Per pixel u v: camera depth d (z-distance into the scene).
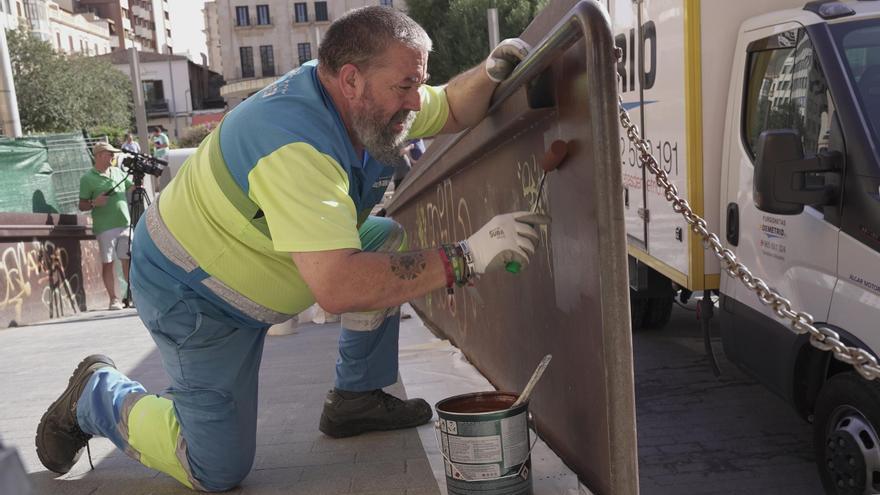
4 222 10.70
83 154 14.46
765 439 5.09
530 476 2.87
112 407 3.45
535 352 3.61
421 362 5.50
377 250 3.87
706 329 5.44
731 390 6.05
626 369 2.56
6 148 12.27
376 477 3.37
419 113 3.37
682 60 5.41
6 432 4.61
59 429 3.58
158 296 3.18
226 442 3.22
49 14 86.12
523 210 3.62
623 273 2.52
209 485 3.31
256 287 3.09
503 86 3.28
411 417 3.98
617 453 2.58
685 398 5.95
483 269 2.74
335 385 3.98
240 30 88.75
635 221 6.79
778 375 4.44
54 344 8.42
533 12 33.12
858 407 3.63
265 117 2.78
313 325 8.09
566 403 3.14
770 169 3.88
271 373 5.66
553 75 2.93
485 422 2.73
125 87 55.12
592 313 2.73
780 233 4.40
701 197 5.34
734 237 5.05
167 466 3.35
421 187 6.58
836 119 3.94
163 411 3.35
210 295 3.12
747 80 5.02
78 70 50.84
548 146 3.13
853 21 4.30
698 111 5.30
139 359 6.87
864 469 3.63
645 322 7.77
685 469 4.72
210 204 2.98
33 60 48.66
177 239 3.08
